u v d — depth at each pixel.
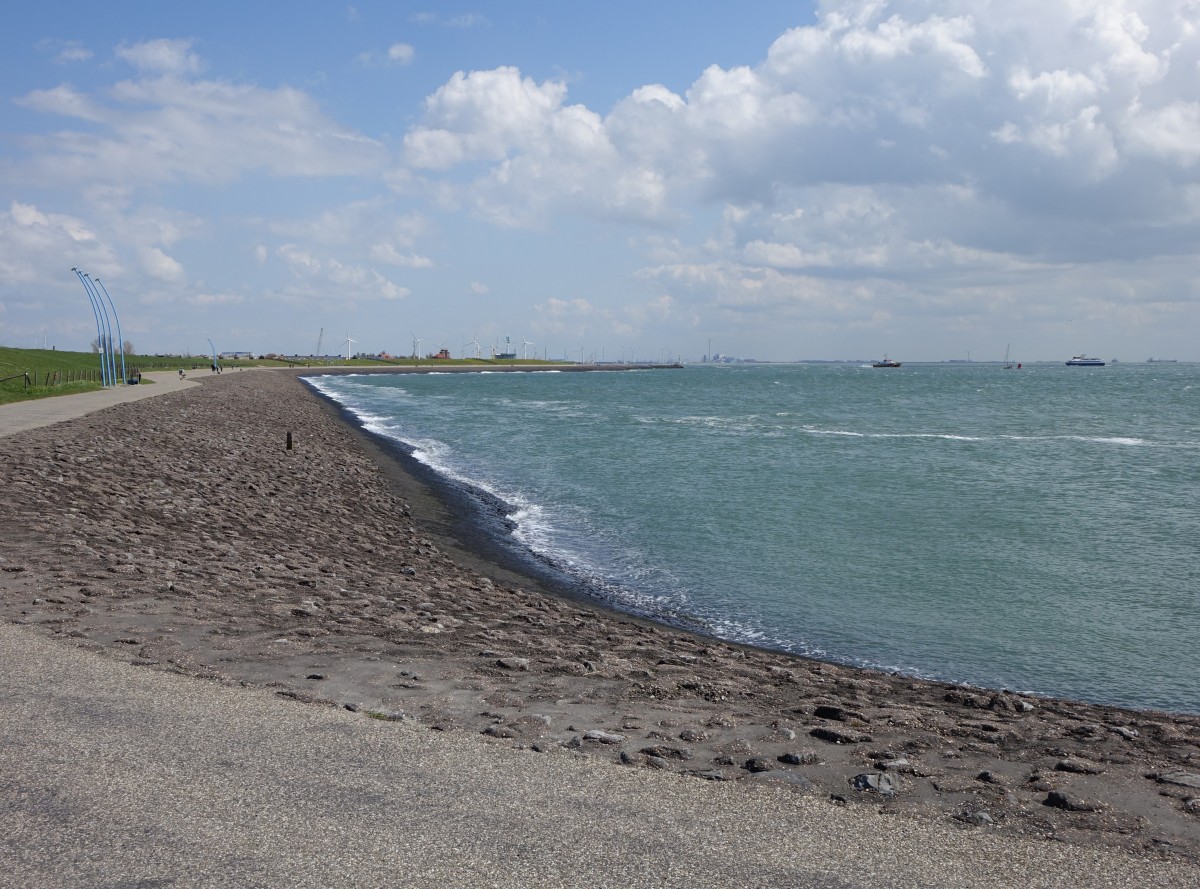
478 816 5.90
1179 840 6.08
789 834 5.85
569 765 7.04
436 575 19.00
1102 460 44.47
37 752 6.69
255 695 8.52
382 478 36.88
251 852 5.27
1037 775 7.43
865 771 7.34
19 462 26.67
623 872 5.19
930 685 12.47
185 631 11.08
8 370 84.44
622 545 23.75
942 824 6.21
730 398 114.25
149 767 6.50
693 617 17.05
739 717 9.00
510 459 44.50
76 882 4.89
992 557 22.50
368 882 4.96
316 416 70.81
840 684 11.77
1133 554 22.97
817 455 46.16
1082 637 16.02
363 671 9.93
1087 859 5.67
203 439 42.81
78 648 9.80
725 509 29.44
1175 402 104.31
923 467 41.19
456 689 9.48
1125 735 9.77
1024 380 195.88
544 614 15.59
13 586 12.62
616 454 46.56
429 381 185.25
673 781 6.80
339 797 6.12
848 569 21.14
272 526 22.84
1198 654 15.16
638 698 9.62
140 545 17.16
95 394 68.88
